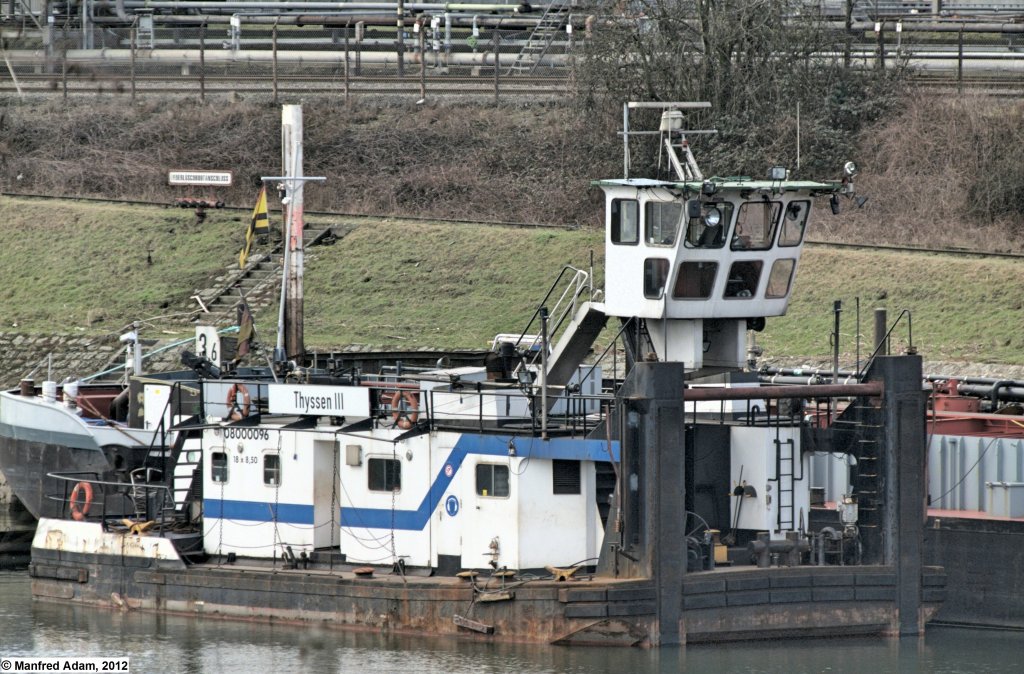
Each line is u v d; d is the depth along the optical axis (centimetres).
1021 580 13400
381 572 12675
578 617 11675
